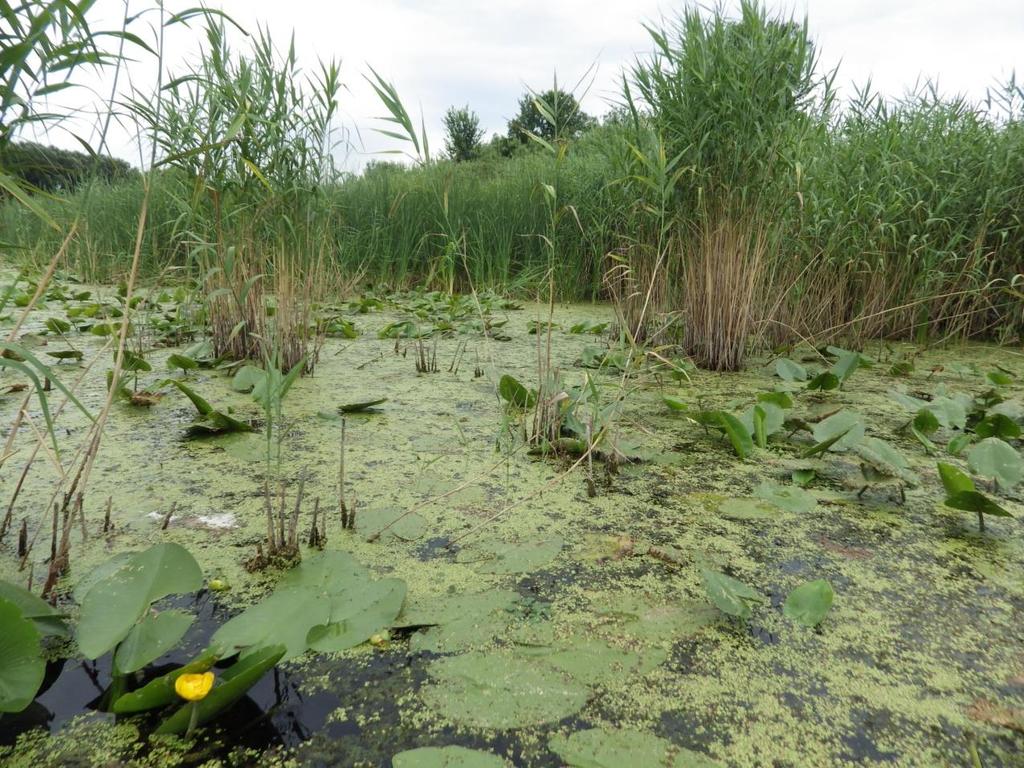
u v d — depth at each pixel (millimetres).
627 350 3668
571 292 6363
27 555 1425
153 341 3834
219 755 952
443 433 2398
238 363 3213
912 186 4312
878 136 4320
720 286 3547
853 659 1198
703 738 1002
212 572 1417
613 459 2078
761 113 3238
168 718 1010
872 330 4578
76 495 1601
